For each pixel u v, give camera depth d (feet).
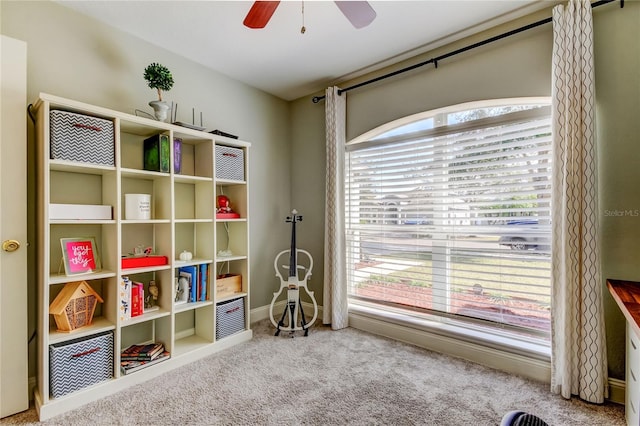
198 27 7.30
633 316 3.82
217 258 8.39
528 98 6.91
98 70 7.02
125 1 6.38
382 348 8.23
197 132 7.73
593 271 5.67
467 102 7.64
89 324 6.22
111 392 6.06
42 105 5.51
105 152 6.18
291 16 6.85
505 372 6.95
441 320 8.40
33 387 5.95
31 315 6.05
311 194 11.23
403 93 8.83
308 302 11.25
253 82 10.28
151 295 7.63
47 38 6.31
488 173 7.63
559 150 6.09
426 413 5.50
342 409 5.61
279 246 11.38
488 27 7.30
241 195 9.15
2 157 5.40
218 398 5.93
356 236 10.19
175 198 8.38
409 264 9.00
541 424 2.41
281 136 11.56
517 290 7.27
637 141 5.65
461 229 8.08
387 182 9.46
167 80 7.18
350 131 10.08
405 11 6.70
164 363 6.89
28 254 6.03
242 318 8.80
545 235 6.89
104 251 6.71
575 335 5.87
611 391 5.81
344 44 8.02
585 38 5.80
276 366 7.20
